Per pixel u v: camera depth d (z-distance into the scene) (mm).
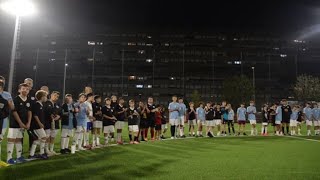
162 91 88812
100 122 13852
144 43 92062
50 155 10797
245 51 93625
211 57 92688
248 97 64125
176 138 18422
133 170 8297
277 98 89938
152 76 89688
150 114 17188
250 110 21875
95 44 90875
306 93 67312
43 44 89188
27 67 87562
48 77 87625
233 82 65812
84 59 89125
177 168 8625
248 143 15477
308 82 68312
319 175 7898
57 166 8719
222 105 22359
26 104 9578
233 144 14984
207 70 92062
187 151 12273
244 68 92688
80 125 12250
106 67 89438
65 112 11547
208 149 12977
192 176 7652
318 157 10820
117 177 7473
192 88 90125
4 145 12383
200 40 93625
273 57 93812
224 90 67625
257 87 90812
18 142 9359
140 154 11281
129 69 89938
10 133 9148
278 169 8617
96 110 13750
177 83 89875
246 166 9016
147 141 16453
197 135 19984
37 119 9906
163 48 91938
